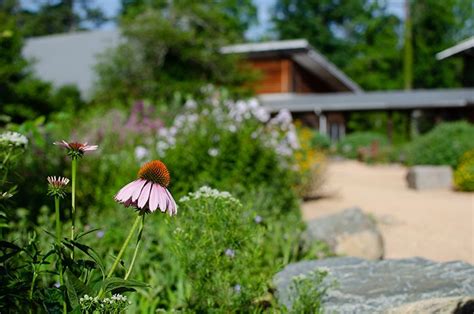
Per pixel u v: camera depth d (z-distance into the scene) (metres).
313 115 30.91
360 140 26.95
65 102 21.16
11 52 17.94
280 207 7.10
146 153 7.63
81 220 6.05
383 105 27.83
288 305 3.60
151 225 5.20
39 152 6.50
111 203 6.41
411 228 7.93
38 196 6.14
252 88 24.36
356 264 4.04
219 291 3.39
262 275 3.65
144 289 4.14
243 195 6.76
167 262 4.55
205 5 25.30
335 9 52.72
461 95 28.05
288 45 27.61
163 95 21.39
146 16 23.94
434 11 47.91
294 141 8.95
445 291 3.34
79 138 9.06
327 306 3.41
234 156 7.32
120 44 23.73
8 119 5.77
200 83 21.58
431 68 47.75
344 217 6.23
